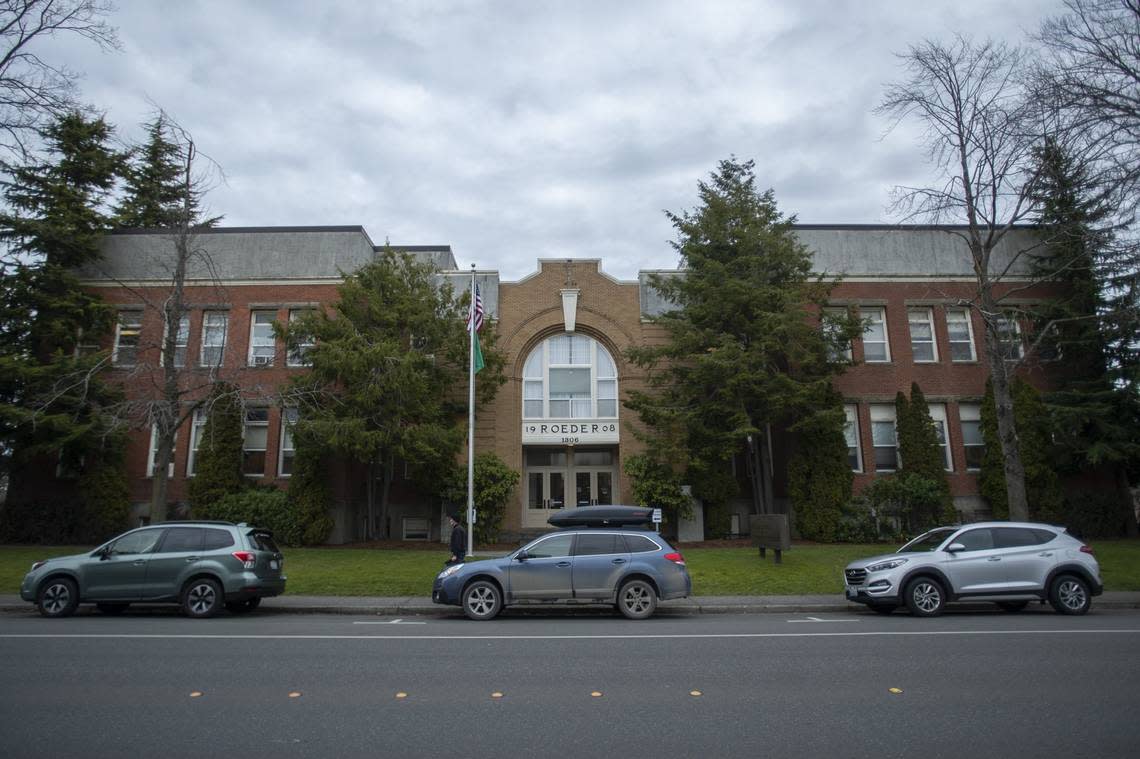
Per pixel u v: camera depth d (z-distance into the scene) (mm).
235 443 24266
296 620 13008
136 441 25812
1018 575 13312
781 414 22969
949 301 26672
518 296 27578
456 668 8273
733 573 17812
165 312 20516
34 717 6227
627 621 12797
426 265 24266
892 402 27062
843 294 27781
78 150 26562
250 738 5672
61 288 24609
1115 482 26219
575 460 27969
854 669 8164
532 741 5605
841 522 23547
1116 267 22062
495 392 24906
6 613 14008
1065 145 18109
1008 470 18891
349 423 20297
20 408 21531
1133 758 5207
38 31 18531
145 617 13305
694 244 23672
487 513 23703
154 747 5445
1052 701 6734
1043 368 26953
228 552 13445
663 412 22531
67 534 23688
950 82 19562
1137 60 17562
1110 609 14344
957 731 5844
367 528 26188
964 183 19859
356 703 6707
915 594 13164
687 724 6059
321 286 27000
